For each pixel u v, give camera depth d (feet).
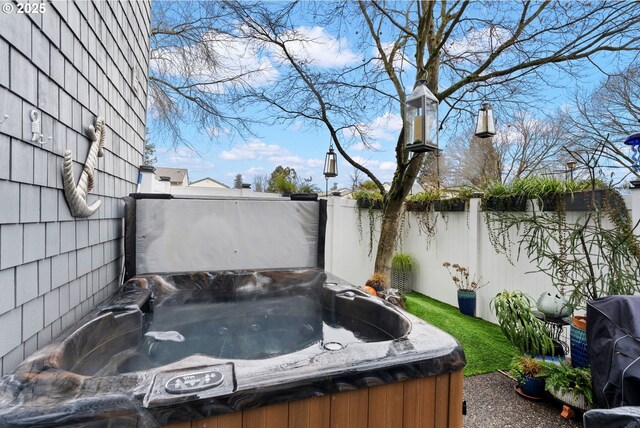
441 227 16.63
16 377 4.17
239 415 4.17
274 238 12.79
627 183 8.50
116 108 9.91
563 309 8.63
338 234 19.35
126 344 7.84
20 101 4.78
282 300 12.37
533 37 13.23
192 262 11.66
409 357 5.28
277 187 26.89
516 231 12.16
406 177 14.93
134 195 11.00
